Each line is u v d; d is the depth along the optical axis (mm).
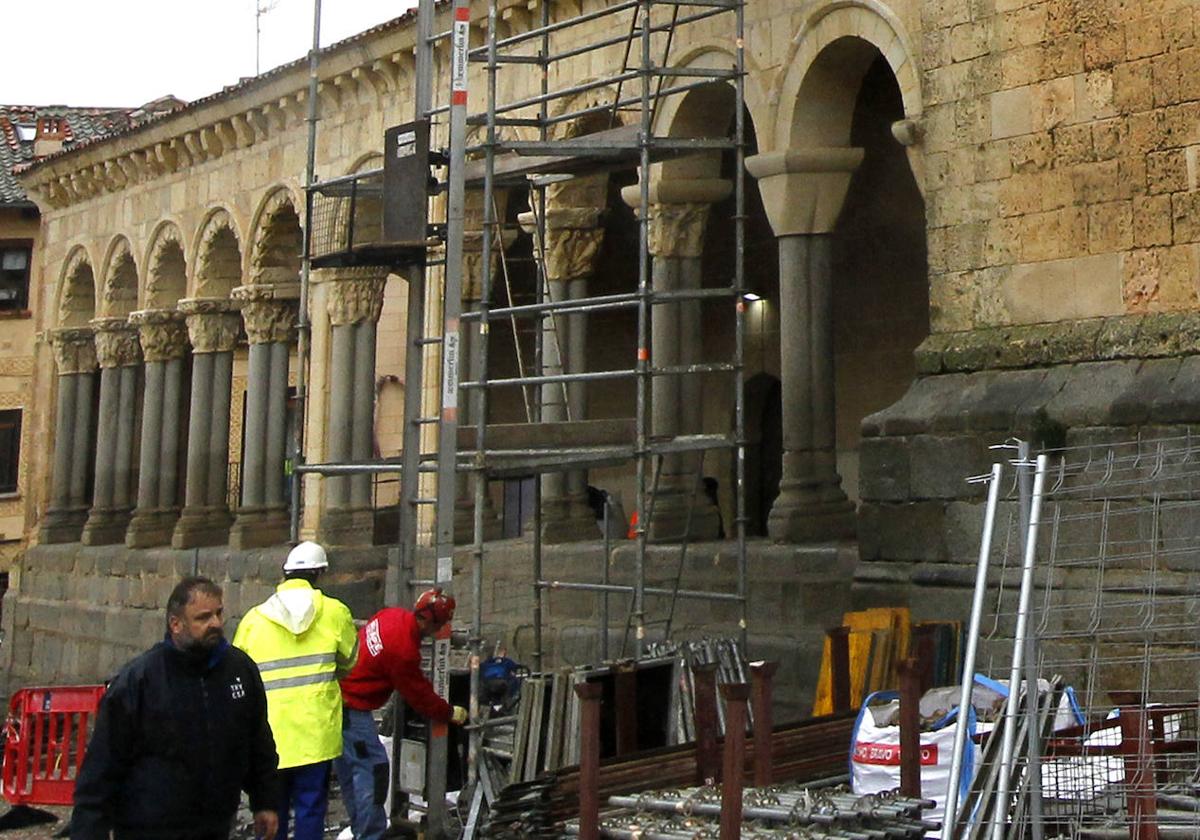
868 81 21844
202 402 28312
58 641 31594
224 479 28578
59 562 32031
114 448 31703
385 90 23516
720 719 11688
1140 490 11719
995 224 13461
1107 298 12609
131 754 7480
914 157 14359
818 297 16891
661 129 18656
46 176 33125
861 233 22312
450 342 11398
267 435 26656
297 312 27000
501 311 12641
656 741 11477
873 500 13891
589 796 8789
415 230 12516
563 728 10883
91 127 43188
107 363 31766
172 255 29844
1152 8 12398
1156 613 10750
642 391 12594
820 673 14109
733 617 16406
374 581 21469
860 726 9883
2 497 38344
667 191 18641
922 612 13234
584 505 21172
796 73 16719
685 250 18906
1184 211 12156
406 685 10688
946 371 13672
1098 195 12711
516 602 19328
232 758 7672
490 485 25734
